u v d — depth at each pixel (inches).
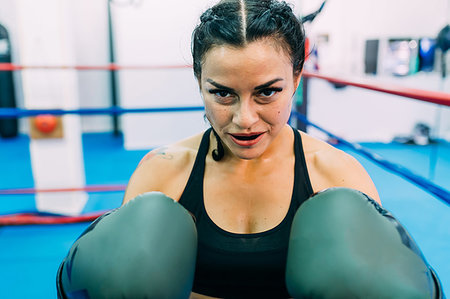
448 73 175.3
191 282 25.0
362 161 160.1
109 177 153.3
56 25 103.5
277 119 25.0
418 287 21.3
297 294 22.8
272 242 30.5
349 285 21.2
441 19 173.8
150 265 22.4
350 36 175.9
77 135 116.7
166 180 33.5
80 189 94.7
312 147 34.3
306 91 93.0
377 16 174.4
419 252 23.6
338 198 25.4
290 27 24.3
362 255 22.1
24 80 105.5
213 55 23.4
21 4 101.4
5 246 96.0
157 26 181.6
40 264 88.1
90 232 24.7
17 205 122.7
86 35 223.3
